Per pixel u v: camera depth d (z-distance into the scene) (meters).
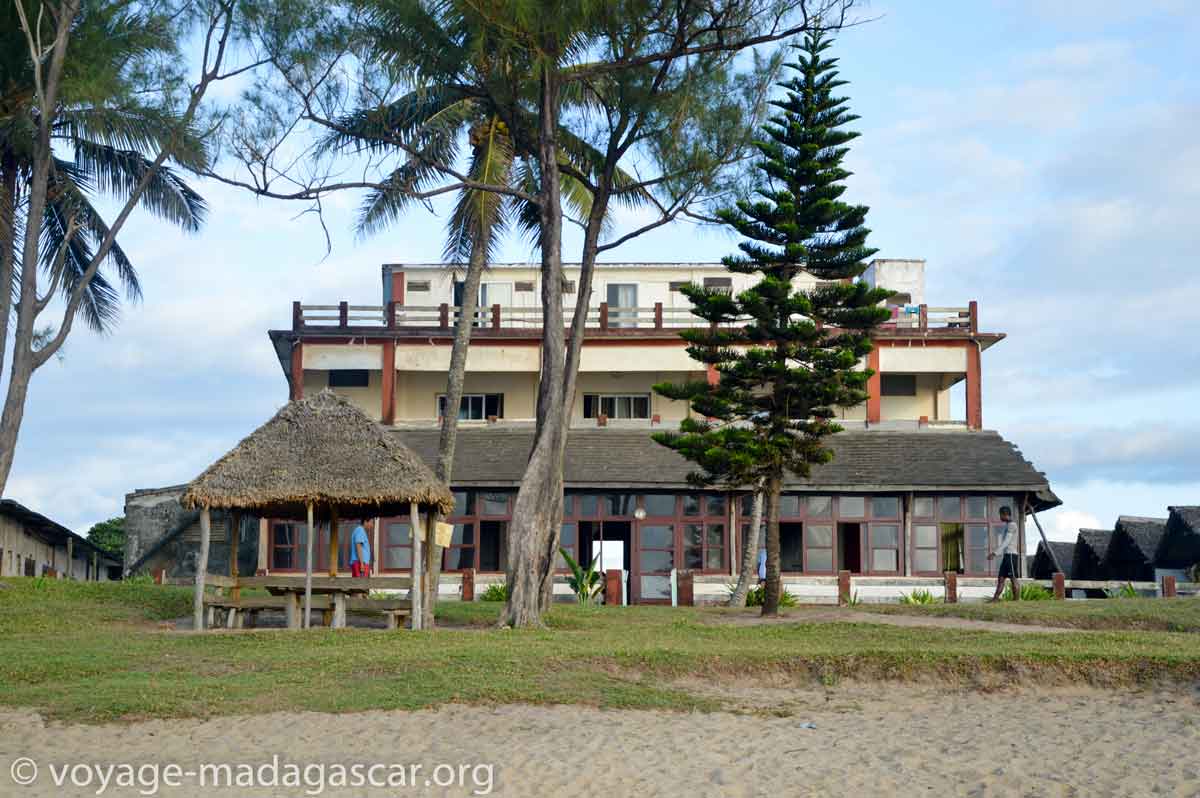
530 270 43.59
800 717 15.76
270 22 20.84
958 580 35.47
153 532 39.44
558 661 17.58
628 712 15.64
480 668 17.11
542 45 21.94
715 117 23.89
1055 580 31.41
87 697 15.57
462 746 13.93
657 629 22.39
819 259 27.16
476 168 27.89
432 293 43.59
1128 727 15.05
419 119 27.56
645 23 22.88
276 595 27.55
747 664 17.89
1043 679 17.45
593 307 43.38
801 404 26.72
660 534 37.72
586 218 30.00
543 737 14.30
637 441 40.00
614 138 24.34
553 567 23.53
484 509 37.78
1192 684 17.08
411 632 20.69
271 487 20.84
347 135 22.52
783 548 39.78
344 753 13.68
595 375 42.66
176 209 31.72
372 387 42.31
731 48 22.50
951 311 40.72
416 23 21.53
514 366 40.88
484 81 23.19
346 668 17.12
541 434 23.55
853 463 38.09
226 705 15.41
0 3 25.50
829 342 27.05
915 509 37.50
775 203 27.06
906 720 15.60
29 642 20.05
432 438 39.94
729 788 12.44
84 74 24.25
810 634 21.66
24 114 26.89
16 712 15.14
